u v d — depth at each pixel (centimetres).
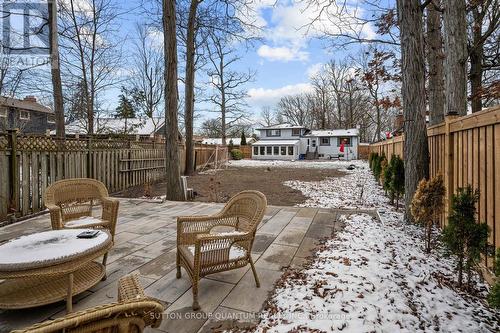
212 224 269
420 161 429
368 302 208
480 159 276
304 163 2433
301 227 418
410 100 436
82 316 79
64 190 323
